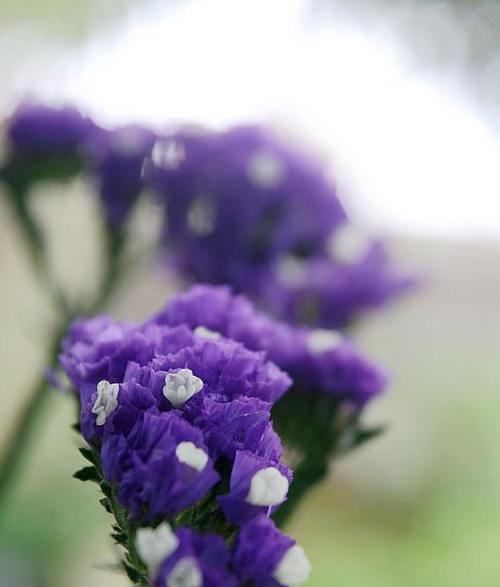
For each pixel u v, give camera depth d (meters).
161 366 0.22
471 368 1.33
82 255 0.77
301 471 0.28
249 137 0.45
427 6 1.33
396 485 1.14
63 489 1.01
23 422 0.39
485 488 1.14
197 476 0.20
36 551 0.95
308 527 1.07
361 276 0.42
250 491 0.20
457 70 1.33
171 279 0.45
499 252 1.50
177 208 0.43
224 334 0.26
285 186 0.44
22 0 1.17
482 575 1.00
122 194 0.44
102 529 1.02
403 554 1.03
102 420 0.21
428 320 1.38
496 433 1.23
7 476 0.39
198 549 0.20
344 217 0.46
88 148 0.45
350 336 0.43
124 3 1.20
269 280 0.42
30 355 1.02
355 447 0.30
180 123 0.44
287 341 0.29
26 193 0.44
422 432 1.22
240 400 0.21
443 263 1.40
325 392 0.29
